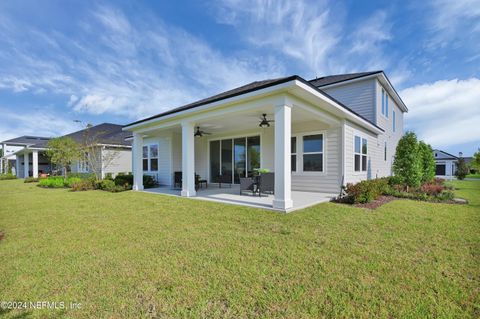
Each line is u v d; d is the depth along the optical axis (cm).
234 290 234
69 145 1557
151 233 415
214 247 344
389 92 1407
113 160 1781
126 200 778
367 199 675
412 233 404
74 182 1320
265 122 758
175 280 254
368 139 1099
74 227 462
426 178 1255
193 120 782
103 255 322
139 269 280
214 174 1231
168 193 921
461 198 821
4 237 405
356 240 369
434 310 204
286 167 552
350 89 1238
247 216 515
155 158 1365
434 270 272
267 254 317
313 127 900
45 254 329
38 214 582
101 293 233
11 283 253
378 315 198
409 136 989
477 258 303
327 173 866
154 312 204
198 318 196
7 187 1354
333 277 257
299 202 657
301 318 195
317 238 376
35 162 2059
